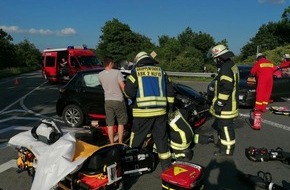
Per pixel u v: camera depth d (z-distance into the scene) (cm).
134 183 518
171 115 604
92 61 2148
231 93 610
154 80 534
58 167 425
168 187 433
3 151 688
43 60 2303
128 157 514
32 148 495
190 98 776
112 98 639
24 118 1045
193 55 4738
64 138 464
